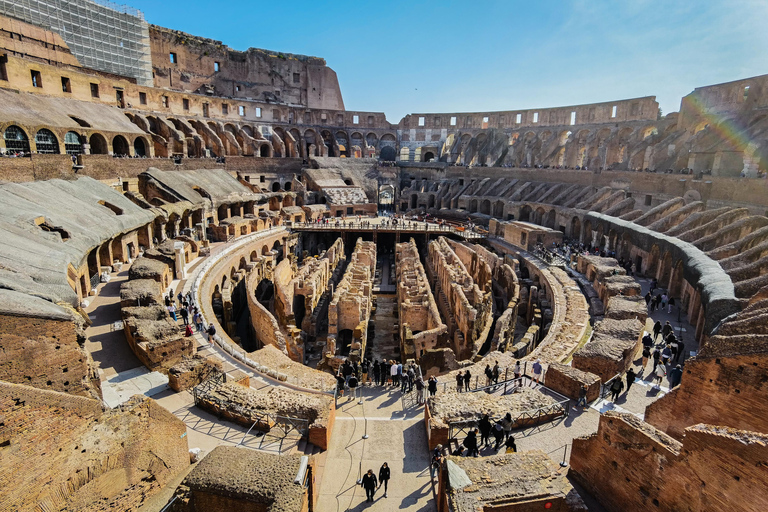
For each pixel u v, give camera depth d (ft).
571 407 60.70
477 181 269.64
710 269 93.76
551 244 173.47
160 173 179.32
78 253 86.94
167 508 38.27
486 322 110.01
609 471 43.50
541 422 57.52
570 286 122.83
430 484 49.42
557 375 64.49
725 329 57.72
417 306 106.32
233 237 180.96
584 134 258.16
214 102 271.28
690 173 164.76
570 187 212.84
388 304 145.59
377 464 52.65
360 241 191.21
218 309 118.32
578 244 172.86
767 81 163.94
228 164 243.40
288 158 279.08
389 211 302.66
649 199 175.83
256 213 218.79
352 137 330.95
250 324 119.55
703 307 86.28
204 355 74.95
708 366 48.06
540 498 38.93
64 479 36.91
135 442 40.88
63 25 209.67
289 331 99.40
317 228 219.00
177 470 45.47
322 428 53.16
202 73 291.38
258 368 70.23
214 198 188.34
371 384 73.67
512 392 66.13
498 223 204.13
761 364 43.55
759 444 32.04
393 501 46.96
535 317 111.75
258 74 318.45
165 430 44.19
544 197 218.59
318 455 52.70
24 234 81.00
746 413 44.68
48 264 72.74
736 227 113.09
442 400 58.70
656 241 129.39
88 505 38.06
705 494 35.06
